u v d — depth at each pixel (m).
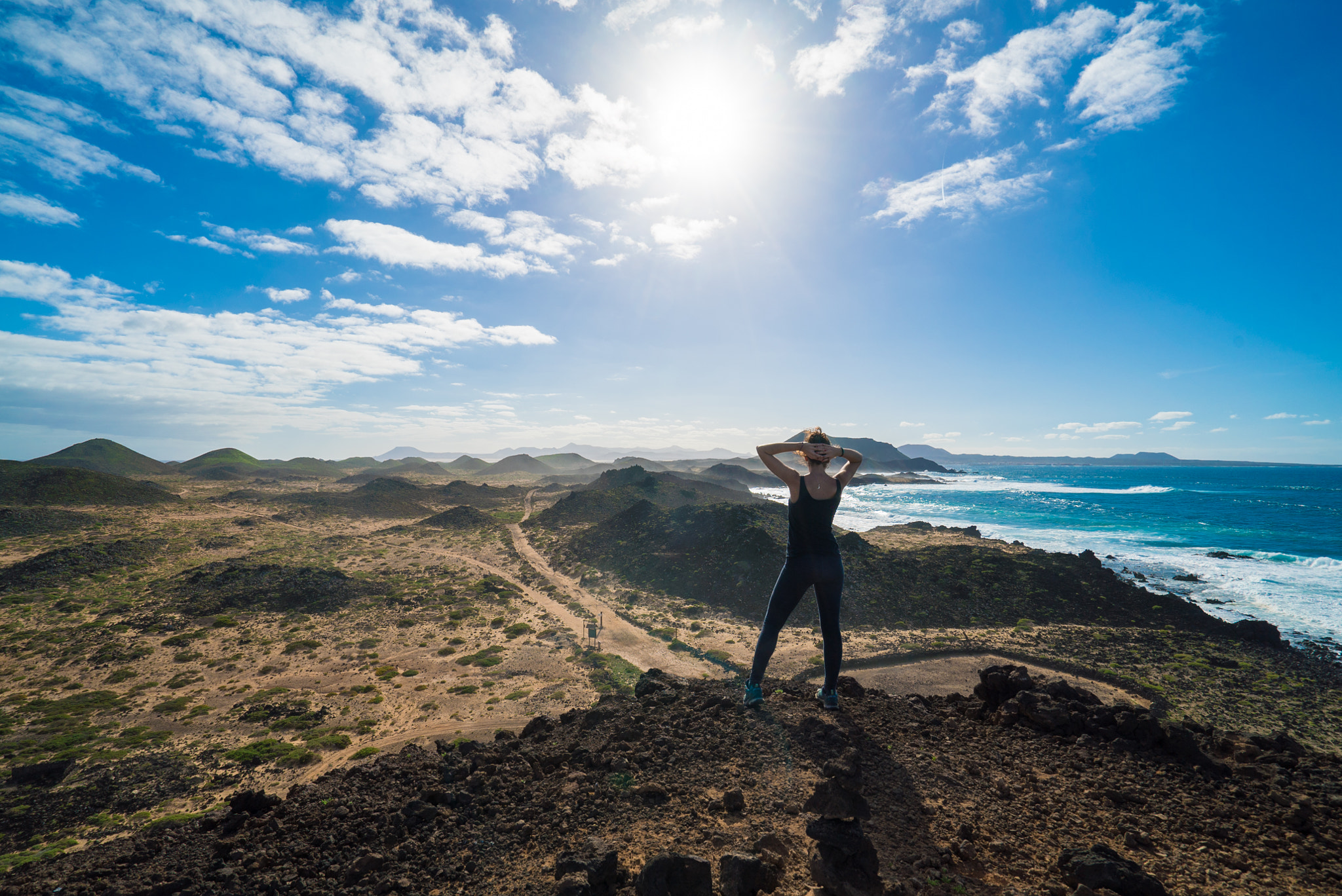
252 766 25.64
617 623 48.22
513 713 31.12
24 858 18.73
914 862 4.39
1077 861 4.31
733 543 62.03
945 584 51.50
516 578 66.56
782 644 39.72
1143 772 6.21
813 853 4.16
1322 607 49.41
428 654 41.50
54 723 30.52
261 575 60.78
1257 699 30.05
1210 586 56.97
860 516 127.38
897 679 32.69
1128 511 132.50
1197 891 4.24
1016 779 6.01
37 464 141.62
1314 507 139.00
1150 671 34.03
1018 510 139.00
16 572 65.19
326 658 40.94
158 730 29.67
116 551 74.94
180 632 47.66
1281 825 5.20
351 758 26.17
